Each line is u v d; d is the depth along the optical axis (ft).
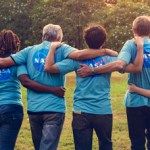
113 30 87.10
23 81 19.77
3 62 19.90
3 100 19.93
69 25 98.37
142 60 19.61
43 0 100.99
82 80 19.57
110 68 19.25
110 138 19.85
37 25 100.37
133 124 20.25
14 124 19.99
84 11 98.12
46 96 19.62
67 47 19.86
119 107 41.75
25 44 104.32
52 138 19.33
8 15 104.83
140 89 19.89
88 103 19.48
